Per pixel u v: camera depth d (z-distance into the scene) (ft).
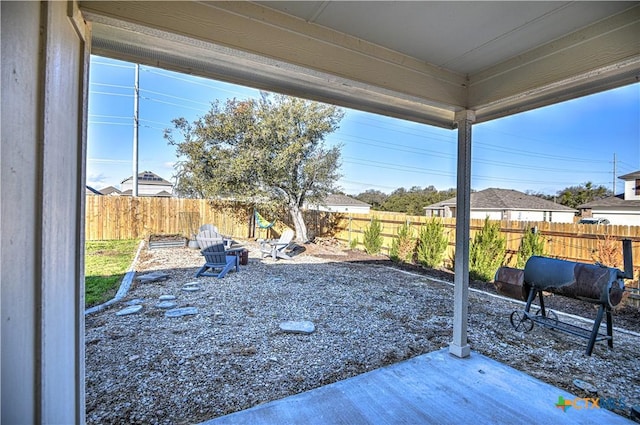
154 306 14.12
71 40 3.90
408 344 10.71
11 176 2.34
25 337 2.59
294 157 32.19
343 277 20.89
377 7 5.58
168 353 9.71
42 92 2.89
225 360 9.35
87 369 8.68
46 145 2.98
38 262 2.82
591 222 47.09
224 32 5.35
